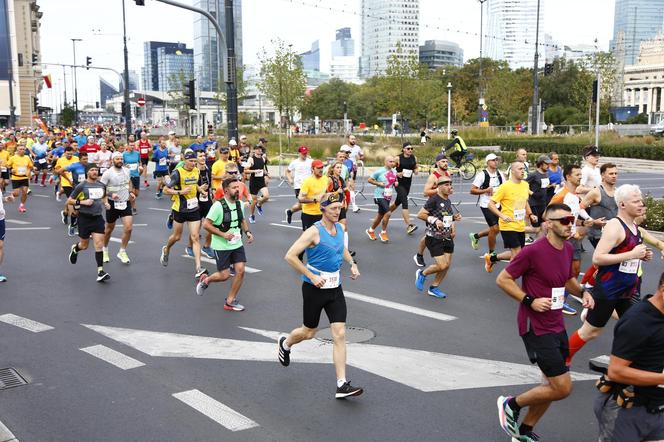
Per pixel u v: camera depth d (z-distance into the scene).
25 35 102.38
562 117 76.44
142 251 13.82
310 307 6.41
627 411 4.13
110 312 9.26
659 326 3.98
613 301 6.54
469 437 5.36
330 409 5.95
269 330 8.37
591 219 9.17
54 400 6.22
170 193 11.41
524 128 67.12
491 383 6.50
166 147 24.27
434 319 8.79
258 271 11.84
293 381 6.63
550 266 5.02
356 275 6.61
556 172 14.40
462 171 30.00
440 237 9.80
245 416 5.81
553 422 5.61
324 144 45.03
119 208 12.43
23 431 5.58
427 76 61.38
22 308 9.50
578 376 6.63
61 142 30.83
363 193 25.14
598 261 6.44
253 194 17.95
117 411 5.95
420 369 6.91
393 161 14.75
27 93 99.75
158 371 6.95
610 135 49.19
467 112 88.19
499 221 10.84
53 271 11.99
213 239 9.31
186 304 9.66
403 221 18.08
